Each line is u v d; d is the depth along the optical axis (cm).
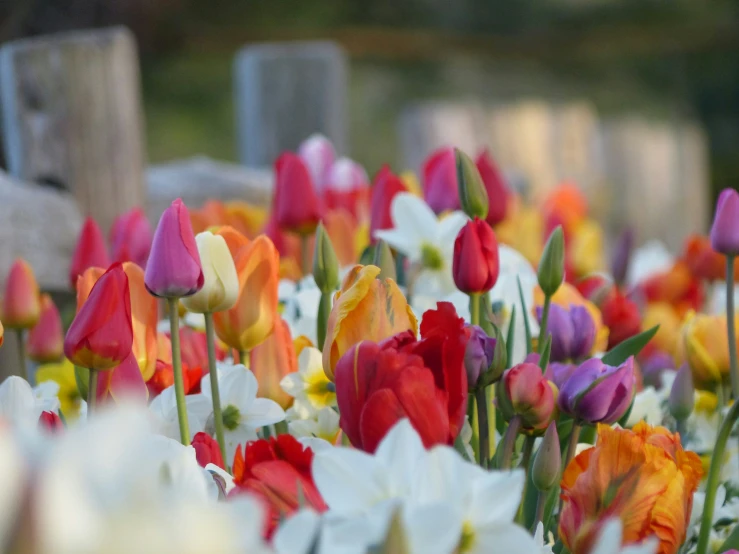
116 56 506
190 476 318
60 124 497
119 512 270
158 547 270
